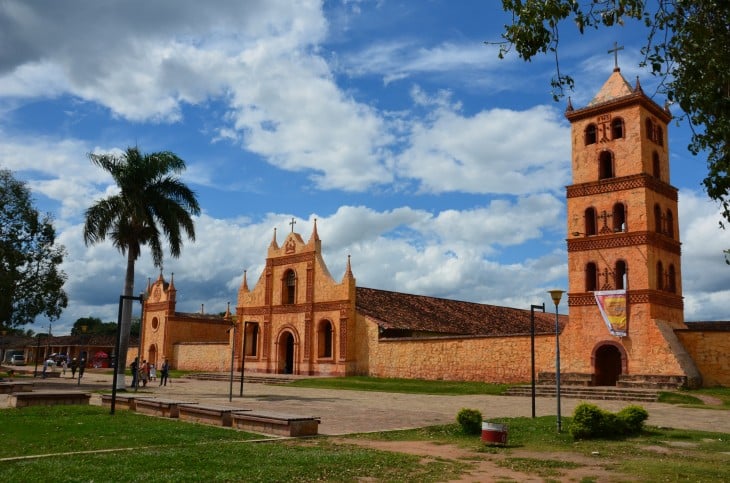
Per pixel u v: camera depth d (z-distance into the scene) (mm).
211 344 61656
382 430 18812
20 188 48438
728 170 11031
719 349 33188
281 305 54625
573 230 37594
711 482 11461
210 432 17047
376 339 47219
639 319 34000
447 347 42625
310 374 50500
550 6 10961
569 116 39031
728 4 10547
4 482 10039
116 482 10289
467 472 12320
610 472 12430
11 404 23688
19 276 48875
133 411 22734
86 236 33156
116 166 33438
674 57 11312
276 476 11227
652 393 30094
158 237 34844
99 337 90188
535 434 17859
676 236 37438
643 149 35812
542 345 37844
